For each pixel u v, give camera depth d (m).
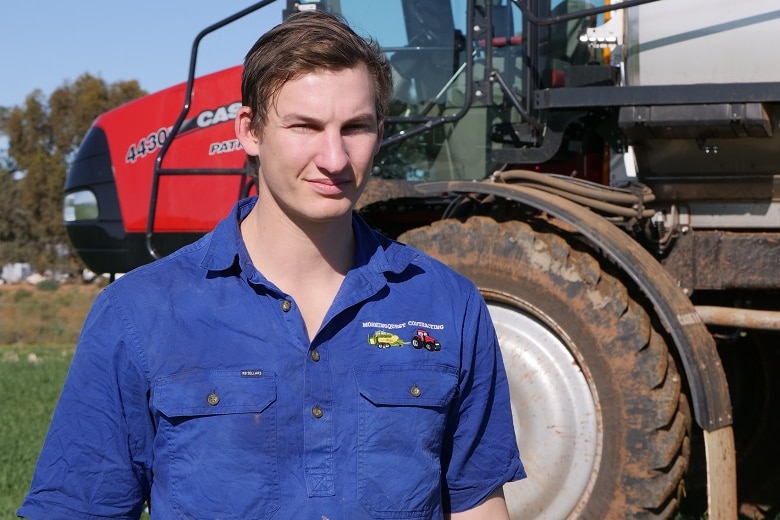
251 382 2.25
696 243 5.36
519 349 5.12
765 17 4.86
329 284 2.40
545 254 5.06
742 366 6.44
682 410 4.88
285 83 2.26
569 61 6.10
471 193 5.40
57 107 60.12
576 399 5.01
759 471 6.37
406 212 6.41
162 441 2.29
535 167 6.32
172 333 2.29
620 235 4.96
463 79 5.99
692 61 5.02
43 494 2.33
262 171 2.36
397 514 2.29
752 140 5.20
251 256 2.41
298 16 2.34
